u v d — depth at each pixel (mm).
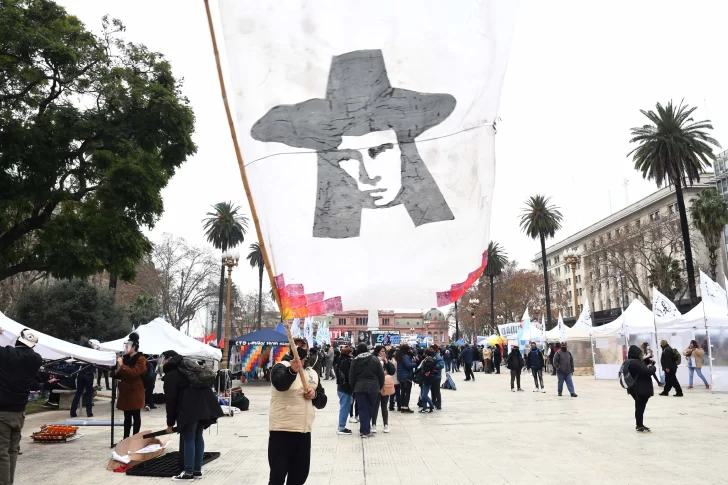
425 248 3947
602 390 21141
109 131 16781
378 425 12625
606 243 58188
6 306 38625
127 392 9305
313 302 3865
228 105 3797
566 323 55750
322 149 3973
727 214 48781
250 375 29250
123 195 17359
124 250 17938
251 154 3930
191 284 61031
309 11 4043
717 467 7789
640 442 9836
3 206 16734
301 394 4887
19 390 5812
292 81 4000
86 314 33500
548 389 22125
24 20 16328
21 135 15453
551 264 124750
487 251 3938
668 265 51344
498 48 4012
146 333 15500
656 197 79062
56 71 16812
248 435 11266
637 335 24812
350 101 4023
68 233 17547
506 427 11984
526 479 7219
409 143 4004
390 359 15719
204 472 7730
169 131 17891
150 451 8359
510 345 43875
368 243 3941
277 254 3869
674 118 38844
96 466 8172
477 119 3998
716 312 19797
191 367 7289
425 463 8328
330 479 7328
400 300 3885
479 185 3980
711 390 19625
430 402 14922
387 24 4047
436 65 4020
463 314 90000
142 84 17594
